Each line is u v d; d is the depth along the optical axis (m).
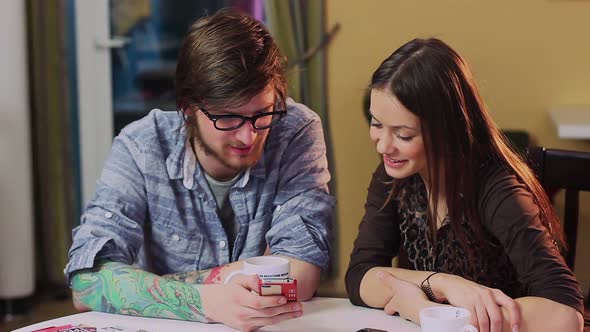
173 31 3.91
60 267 3.90
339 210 3.77
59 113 3.83
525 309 1.49
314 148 1.92
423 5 3.57
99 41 3.85
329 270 3.78
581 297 1.55
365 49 3.65
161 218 1.88
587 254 2.10
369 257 1.77
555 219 1.69
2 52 3.53
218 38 1.62
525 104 3.54
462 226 1.67
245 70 1.60
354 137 3.71
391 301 1.61
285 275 1.51
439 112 1.55
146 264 1.95
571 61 3.48
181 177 1.85
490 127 1.65
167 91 3.95
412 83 1.54
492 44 3.53
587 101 3.49
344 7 3.64
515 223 1.59
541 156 1.80
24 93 3.58
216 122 1.64
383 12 3.61
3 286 3.60
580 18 3.46
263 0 3.76
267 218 1.90
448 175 1.61
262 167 1.86
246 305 1.50
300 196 1.88
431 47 1.58
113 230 1.78
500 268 1.71
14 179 3.57
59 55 3.79
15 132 3.56
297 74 3.66
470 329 1.32
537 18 3.48
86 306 1.70
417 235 1.77
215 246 1.91
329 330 1.53
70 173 3.87
